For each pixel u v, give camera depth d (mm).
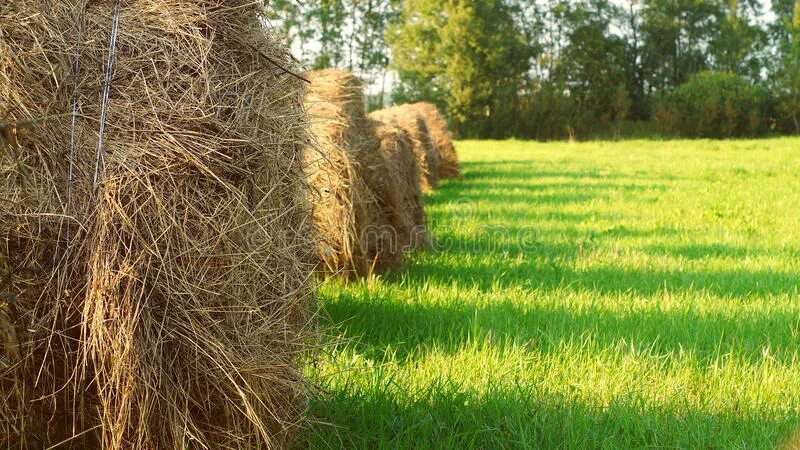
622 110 58406
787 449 3559
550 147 40562
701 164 24266
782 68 55625
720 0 67438
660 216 11812
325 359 4184
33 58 2596
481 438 3521
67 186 2584
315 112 6398
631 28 68875
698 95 54125
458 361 4492
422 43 59656
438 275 7148
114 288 2545
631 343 4910
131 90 2721
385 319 5254
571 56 63969
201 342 2641
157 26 2811
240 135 2805
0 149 2377
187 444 2645
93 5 2811
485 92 56469
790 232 10234
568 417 3670
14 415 2521
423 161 15797
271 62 3010
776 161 25172
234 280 2736
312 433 3363
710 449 3578
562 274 7281
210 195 2729
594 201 13758
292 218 3281
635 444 3588
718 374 4422
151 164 2643
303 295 3129
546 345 4961
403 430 3486
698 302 6113
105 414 2594
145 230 2604
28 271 2512
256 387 2744
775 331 5340
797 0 56969
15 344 2445
